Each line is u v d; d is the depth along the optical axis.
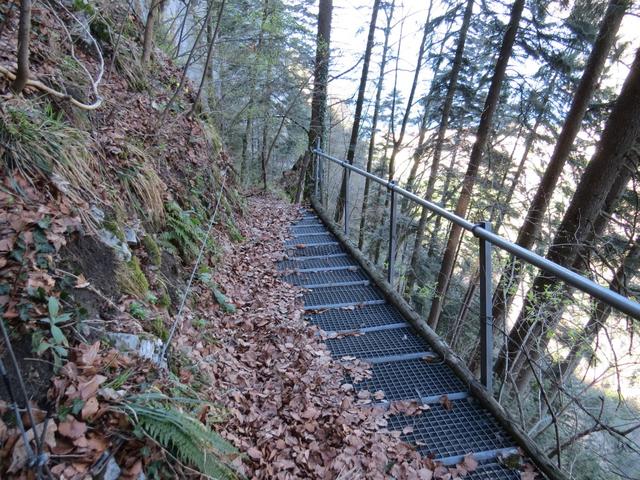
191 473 1.24
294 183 8.70
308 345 2.55
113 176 2.29
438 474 1.65
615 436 2.42
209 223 3.75
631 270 4.88
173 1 6.66
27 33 1.62
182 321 2.17
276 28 6.83
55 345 1.20
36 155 1.65
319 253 4.45
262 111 8.69
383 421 1.94
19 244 1.33
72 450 1.02
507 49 6.41
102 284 1.61
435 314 7.74
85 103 2.46
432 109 9.12
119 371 1.35
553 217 6.80
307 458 1.66
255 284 3.43
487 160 8.41
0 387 1.02
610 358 3.32
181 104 4.38
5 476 0.90
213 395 1.82
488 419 1.99
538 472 1.69
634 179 4.28
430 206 2.56
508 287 3.52
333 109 12.96
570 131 5.31
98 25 3.24
